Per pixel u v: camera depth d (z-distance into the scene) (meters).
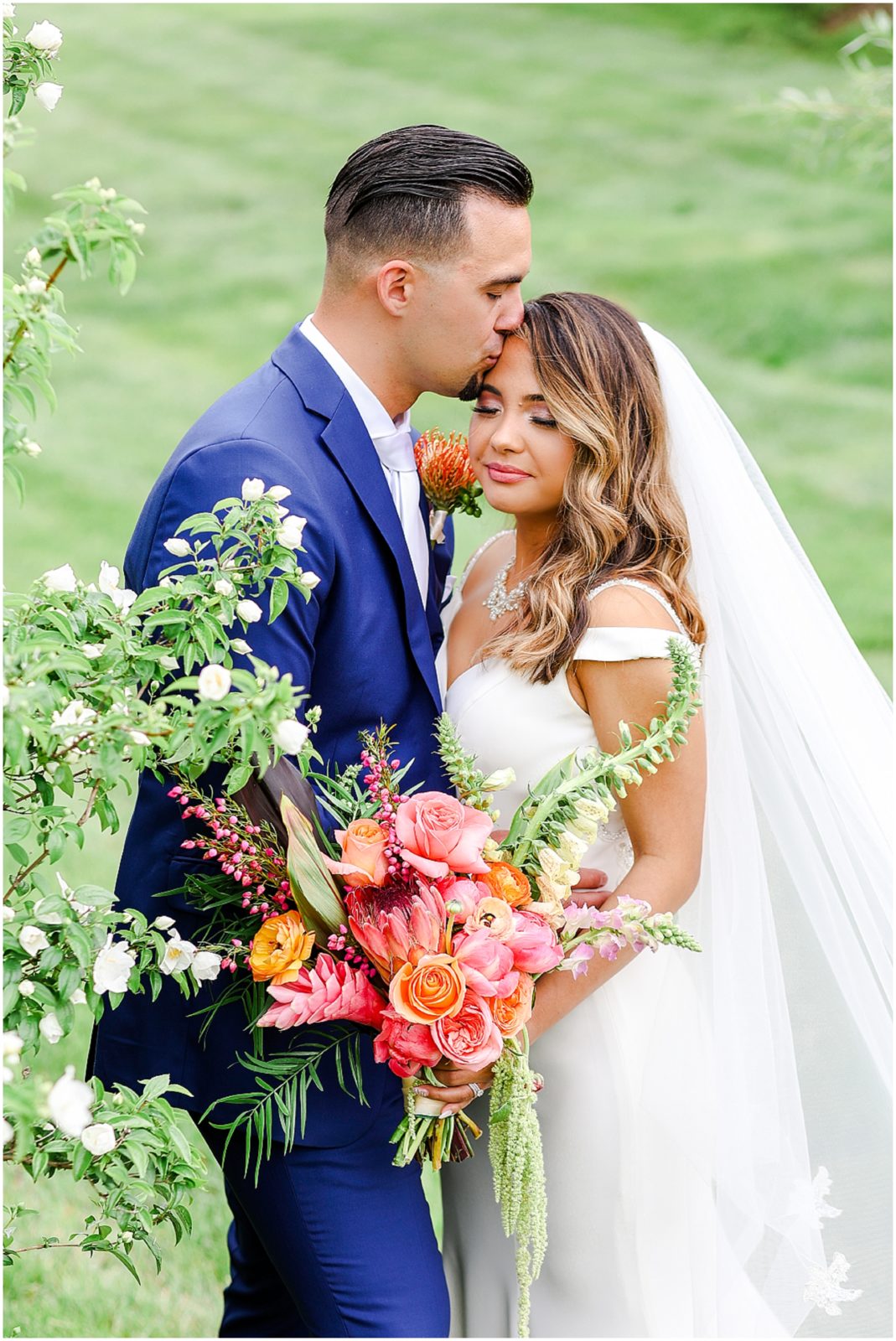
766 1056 2.26
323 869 1.84
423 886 1.79
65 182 9.98
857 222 9.73
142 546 2.10
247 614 1.78
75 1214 2.94
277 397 2.10
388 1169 2.13
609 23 13.06
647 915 1.98
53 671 1.72
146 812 2.15
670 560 2.19
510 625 2.25
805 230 9.62
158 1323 2.70
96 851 4.14
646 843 2.15
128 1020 2.19
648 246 9.48
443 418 7.11
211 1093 2.12
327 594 2.05
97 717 1.70
